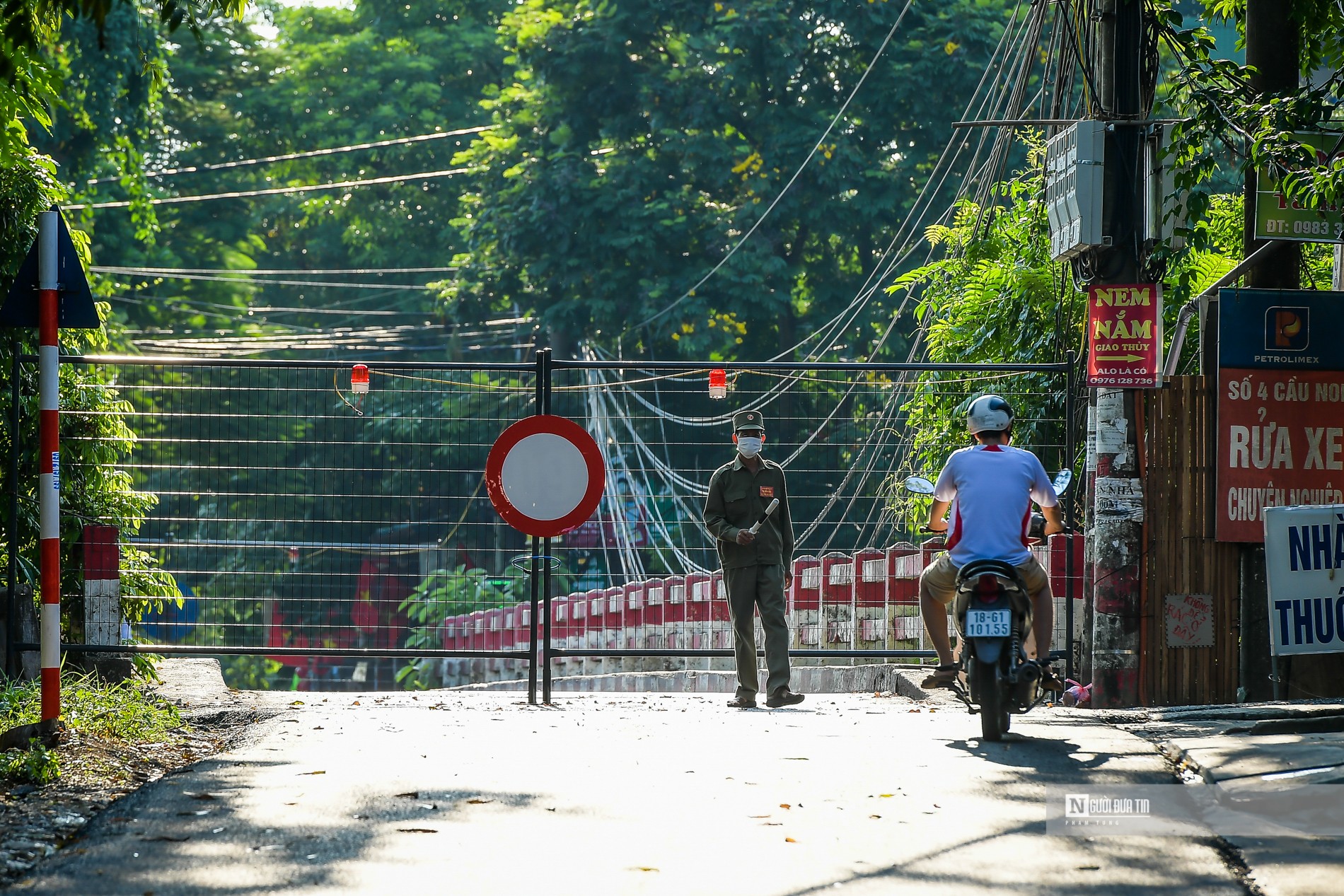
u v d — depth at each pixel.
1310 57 39.38
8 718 28.84
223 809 20.94
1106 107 35.75
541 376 37.78
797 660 50.94
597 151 117.69
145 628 45.91
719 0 113.94
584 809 21.16
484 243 119.94
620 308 112.00
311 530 47.25
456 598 75.50
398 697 39.22
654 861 18.38
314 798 21.67
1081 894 17.05
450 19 163.25
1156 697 35.25
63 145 107.81
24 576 39.00
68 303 27.05
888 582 44.81
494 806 21.25
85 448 41.47
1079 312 48.59
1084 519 43.84
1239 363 35.03
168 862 18.12
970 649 27.47
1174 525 35.50
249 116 160.88
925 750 26.25
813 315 114.88
